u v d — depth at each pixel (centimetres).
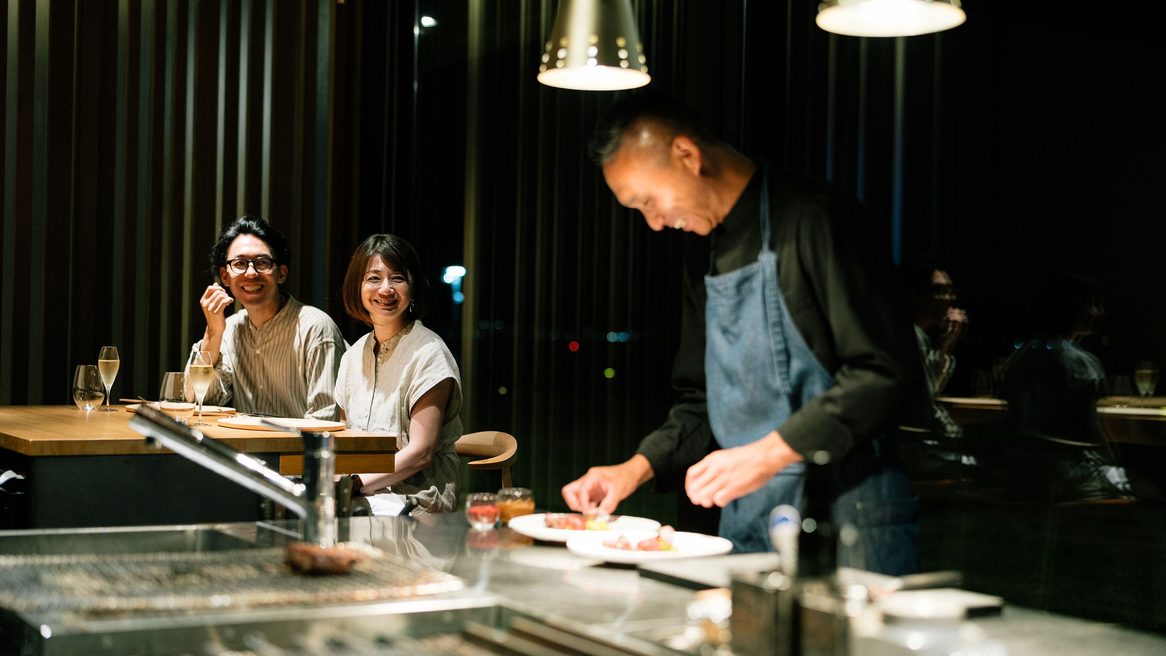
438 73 684
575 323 707
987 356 449
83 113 450
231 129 491
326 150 520
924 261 373
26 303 434
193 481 275
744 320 185
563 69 226
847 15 214
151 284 466
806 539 95
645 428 689
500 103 723
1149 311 505
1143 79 514
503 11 726
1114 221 511
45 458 256
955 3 206
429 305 320
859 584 104
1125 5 383
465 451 373
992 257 479
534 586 125
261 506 177
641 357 659
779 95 346
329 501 152
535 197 729
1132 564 445
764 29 344
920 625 95
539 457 790
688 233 293
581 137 715
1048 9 392
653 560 135
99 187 456
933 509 509
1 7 430
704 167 180
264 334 363
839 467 171
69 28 446
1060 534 491
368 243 310
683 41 504
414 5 555
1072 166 502
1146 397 409
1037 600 402
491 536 161
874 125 420
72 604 113
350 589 122
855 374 169
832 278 173
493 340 739
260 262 356
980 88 478
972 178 473
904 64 445
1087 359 405
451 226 702
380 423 306
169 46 475
